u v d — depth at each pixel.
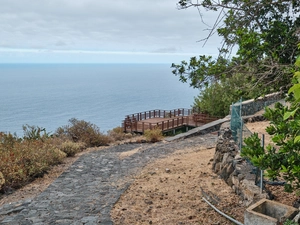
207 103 18.28
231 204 4.77
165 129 17.98
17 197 6.06
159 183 6.30
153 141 12.20
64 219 4.67
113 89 182.38
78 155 9.88
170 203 5.16
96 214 4.84
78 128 12.42
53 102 112.56
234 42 3.89
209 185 5.83
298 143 2.74
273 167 2.94
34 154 8.06
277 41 3.95
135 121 18.39
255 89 4.08
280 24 3.91
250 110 12.73
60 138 11.70
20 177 6.91
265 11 4.11
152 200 5.37
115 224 4.44
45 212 5.00
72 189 6.25
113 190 6.07
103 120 71.56
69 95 142.38
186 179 6.39
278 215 3.62
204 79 4.03
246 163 5.59
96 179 6.97
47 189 6.28
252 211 3.48
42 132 11.88
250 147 3.20
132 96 137.75
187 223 4.34
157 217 4.63
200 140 11.22
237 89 4.23
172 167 7.54
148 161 8.52
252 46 3.68
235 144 6.83
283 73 3.65
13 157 7.66
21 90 174.50
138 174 7.21
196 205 4.96
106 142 12.82
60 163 8.73
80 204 5.32
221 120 13.65
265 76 3.76
